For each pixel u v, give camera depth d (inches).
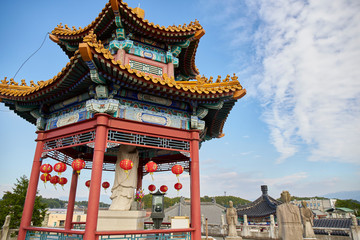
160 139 508.4
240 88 502.6
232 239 849.5
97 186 398.6
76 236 404.8
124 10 519.5
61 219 1989.4
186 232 474.0
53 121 538.9
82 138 484.7
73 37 622.8
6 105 564.4
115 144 443.2
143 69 589.6
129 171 580.4
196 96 486.0
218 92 486.9
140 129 470.6
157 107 506.6
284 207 387.9
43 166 487.2
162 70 611.2
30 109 556.7
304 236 748.6
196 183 486.3
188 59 703.7
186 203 2026.3
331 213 2504.9
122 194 561.0
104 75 422.9
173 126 507.5
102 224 505.4
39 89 469.1
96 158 413.7
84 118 474.9
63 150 635.5
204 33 613.3
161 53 629.9
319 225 1229.7
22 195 1285.7
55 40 657.0
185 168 743.1
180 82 540.4
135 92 477.7
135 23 555.5
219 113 607.2
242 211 1514.5
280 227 386.3
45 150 524.1
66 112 525.0
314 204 3668.8
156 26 575.8
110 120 449.1
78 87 467.8
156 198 576.1
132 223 523.8
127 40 572.4
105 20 560.7
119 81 438.0
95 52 373.7
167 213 2011.6
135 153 604.1
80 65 408.5
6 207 1236.5
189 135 521.0
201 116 536.1
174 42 625.9
